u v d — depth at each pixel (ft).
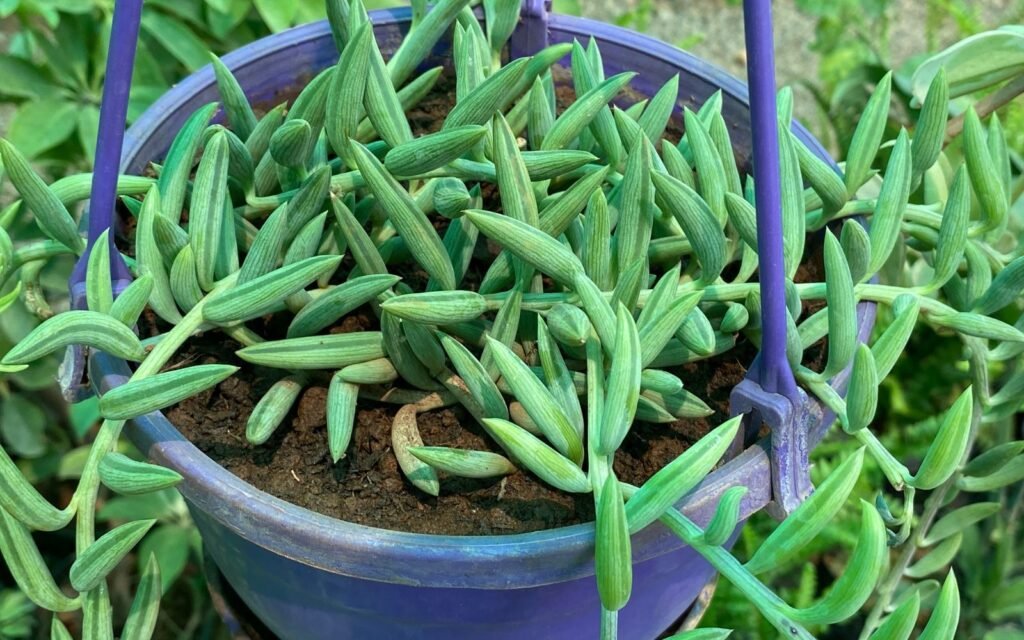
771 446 1.43
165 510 2.95
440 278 1.53
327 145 1.74
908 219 1.70
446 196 1.51
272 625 1.70
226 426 1.60
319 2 2.83
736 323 1.57
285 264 1.56
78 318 1.40
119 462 1.40
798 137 1.77
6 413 3.07
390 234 1.71
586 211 1.61
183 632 3.29
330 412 1.52
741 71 4.99
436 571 1.40
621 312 1.37
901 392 3.19
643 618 1.62
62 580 3.34
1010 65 1.88
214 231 1.54
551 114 1.68
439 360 1.55
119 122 1.48
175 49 2.69
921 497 3.07
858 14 3.85
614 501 1.28
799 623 1.30
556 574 1.41
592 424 1.41
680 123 1.94
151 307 1.63
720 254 1.52
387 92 1.60
